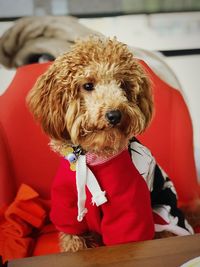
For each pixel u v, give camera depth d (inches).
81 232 43.8
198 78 60.7
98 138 36.3
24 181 53.1
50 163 53.0
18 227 46.4
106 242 39.5
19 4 54.9
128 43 58.2
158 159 53.5
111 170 37.0
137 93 37.3
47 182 53.8
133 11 56.9
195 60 59.9
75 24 56.5
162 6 57.1
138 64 38.2
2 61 56.6
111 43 37.0
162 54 59.0
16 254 43.7
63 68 35.7
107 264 26.5
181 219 43.9
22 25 55.8
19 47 56.5
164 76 58.1
